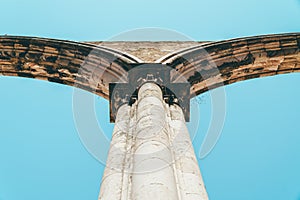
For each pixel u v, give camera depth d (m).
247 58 12.92
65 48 12.88
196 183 6.74
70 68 12.80
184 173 6.91
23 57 13.19
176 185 6.30
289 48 13.15
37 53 13.10
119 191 6.55
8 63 13.26
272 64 13.20
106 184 6.84
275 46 13.09
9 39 13.23
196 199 6.34
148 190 5.76
